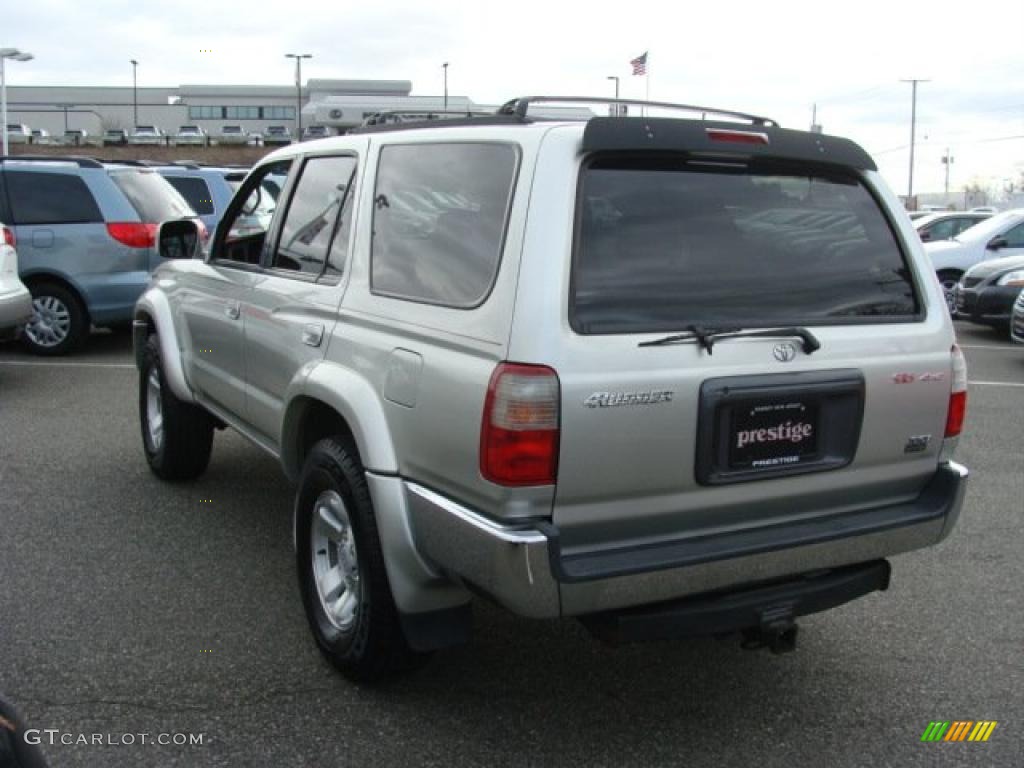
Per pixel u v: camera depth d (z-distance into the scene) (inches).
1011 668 155.0
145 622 163.8
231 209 200.1
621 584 115.8
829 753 131.3
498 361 113.5
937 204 3405.5
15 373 376.2
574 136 119.0
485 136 128.0
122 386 353.4
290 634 160.7
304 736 132.0
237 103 4247.0
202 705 138.7
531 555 110.7
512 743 131.7
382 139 150.3
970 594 183.5
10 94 4399.6
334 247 155.6
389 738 132.1
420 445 125.2
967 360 460.1
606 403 113.6
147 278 415.8
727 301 124.3
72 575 182.7
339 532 145.2
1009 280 513.7
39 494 229.5
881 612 175.5
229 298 188.9
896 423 135.1
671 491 120.1
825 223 136.6
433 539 123.7
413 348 127.4
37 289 407.2
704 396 118.8
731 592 126.5
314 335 151.4
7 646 154.3
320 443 147.6
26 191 401.4
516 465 111.3
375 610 134.4
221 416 201.6
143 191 433.1
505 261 116.4
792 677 151.5
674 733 135.3
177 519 213.9
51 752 126.3
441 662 154.0
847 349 130.0
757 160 132.5
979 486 252.7
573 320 114.1
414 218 136.9
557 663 154.6
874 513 137.3
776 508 129.6
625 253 120.1
